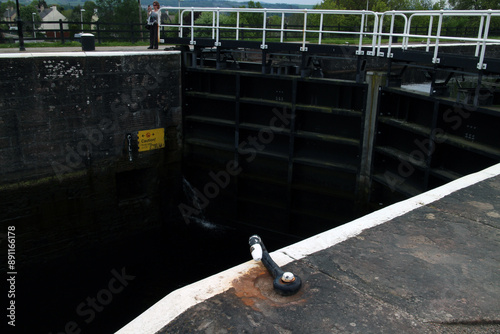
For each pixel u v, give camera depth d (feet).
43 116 29.45
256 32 77.05
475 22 104.63
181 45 37.88
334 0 148.15
